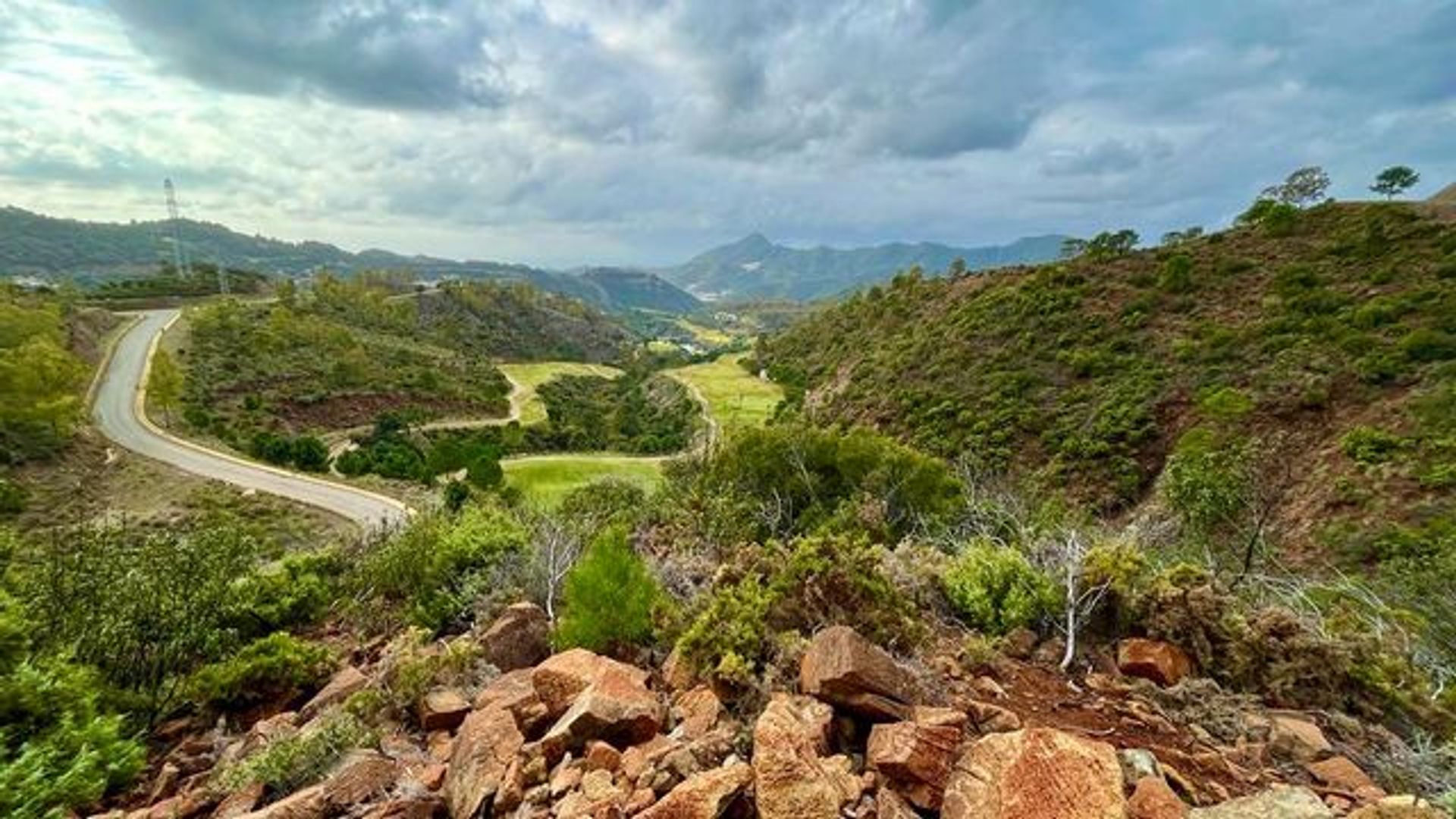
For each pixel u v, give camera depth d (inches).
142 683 231.6
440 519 466.3
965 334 2143.2
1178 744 142.4
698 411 2955.2
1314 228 2153.1
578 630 191.3
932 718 128.2
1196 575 199.9
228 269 5895.7
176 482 1552.7
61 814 140.8
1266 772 135.5
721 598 175.3
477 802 128.3
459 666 194.1
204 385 2603.3
